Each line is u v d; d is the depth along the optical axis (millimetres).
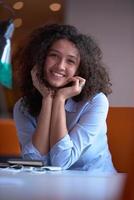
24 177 1040
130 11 3043
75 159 1528
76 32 1778
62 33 1724
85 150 1617
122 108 1805
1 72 1479
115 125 1792
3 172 1153
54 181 1000
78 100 1721
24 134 1745
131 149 1753
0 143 2523
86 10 3111
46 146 1562
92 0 3090
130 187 1041
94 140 1634
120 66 2961
